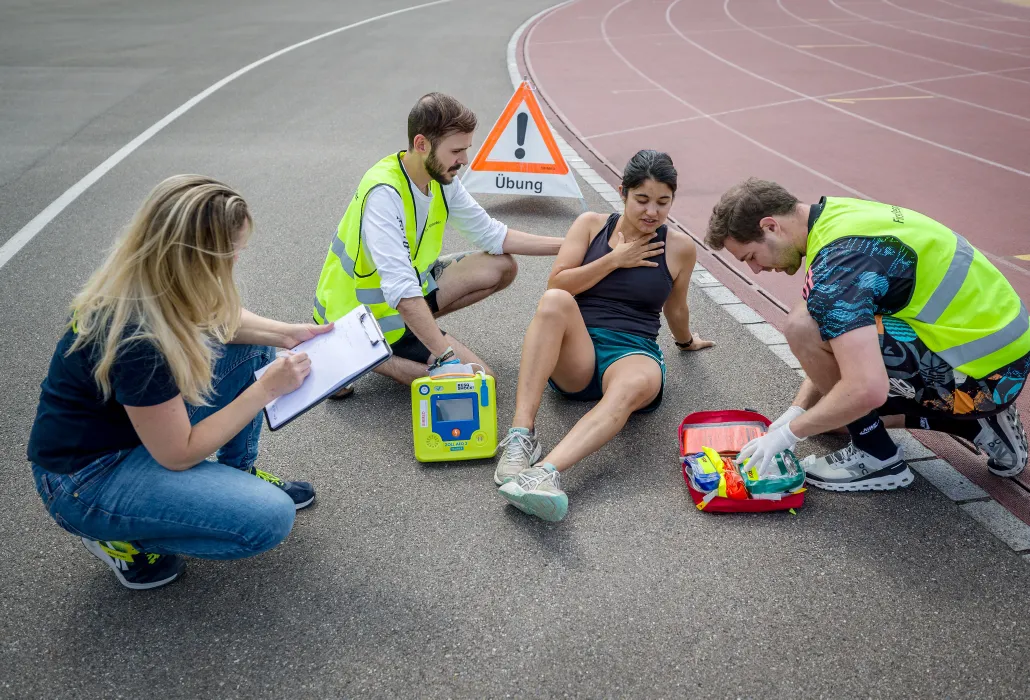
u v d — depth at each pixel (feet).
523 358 9.79
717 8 65.10
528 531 8.77
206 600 7.86
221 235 6.44
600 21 57.57
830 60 42.32
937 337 8.39
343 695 6.79
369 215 10.46
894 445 9.18
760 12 62.54
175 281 6.43
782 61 41.93
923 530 8.66
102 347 6.54
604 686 6.84
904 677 6.89
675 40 49.08
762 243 8.75
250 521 7.25
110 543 7.63
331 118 27.58
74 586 8.04
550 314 9.75
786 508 9.00
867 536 8.59
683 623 7.50
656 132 27.45
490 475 9.80
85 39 43.75
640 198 10.02
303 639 7.38
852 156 24.50
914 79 37.22
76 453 7.07
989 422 9.02
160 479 7.16
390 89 32.63
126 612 7.72
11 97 29.76
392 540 8.66
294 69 36.91
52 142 24.18
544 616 7.59
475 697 6.75
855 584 7.93
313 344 8.45
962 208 20.01
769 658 7.10
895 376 8.78
